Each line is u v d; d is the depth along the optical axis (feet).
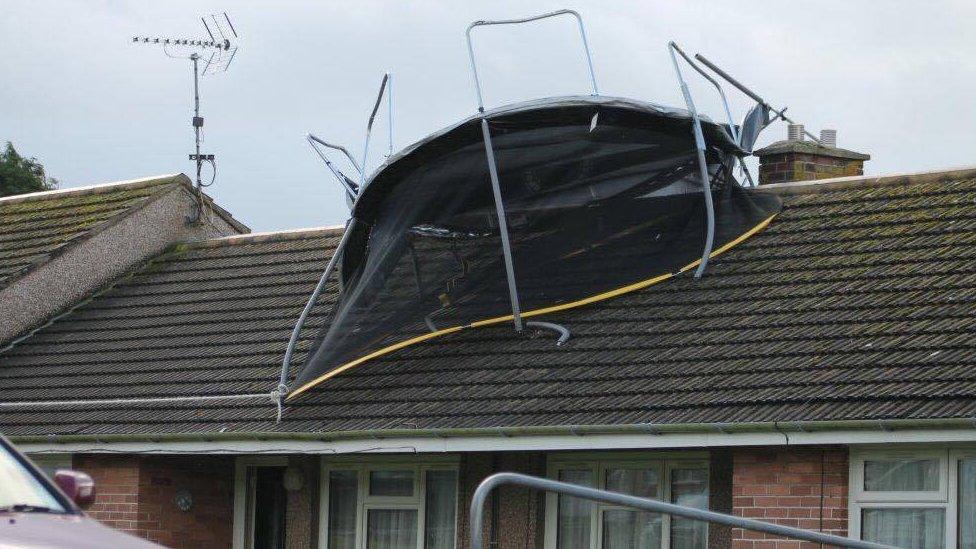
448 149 66.95
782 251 65.67
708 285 64.69
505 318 66.64
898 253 62.90
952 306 57.67
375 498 66.39
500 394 61.26
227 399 69.15
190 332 78.28
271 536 70.59
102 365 77.05
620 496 37.47
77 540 28.73
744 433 53.72
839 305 60.08
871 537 52.95
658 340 61.72
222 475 71.56
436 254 69.00
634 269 66.59
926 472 52.37
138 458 69.21
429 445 60.08
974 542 51.31
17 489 31.55
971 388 51.49
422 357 66.39
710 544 57.88
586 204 67.92
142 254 88.07
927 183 67.97
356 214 69.87
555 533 61.41
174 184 89.71
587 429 56.54
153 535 69.15
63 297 84.28
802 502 53.93
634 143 67.10
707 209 66.49
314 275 80.79
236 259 85.61
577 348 63.10
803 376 55.62
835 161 78.23
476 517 34.37
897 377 53.57
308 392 67.00
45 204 93.50
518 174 67.41
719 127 67.10
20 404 74.84
